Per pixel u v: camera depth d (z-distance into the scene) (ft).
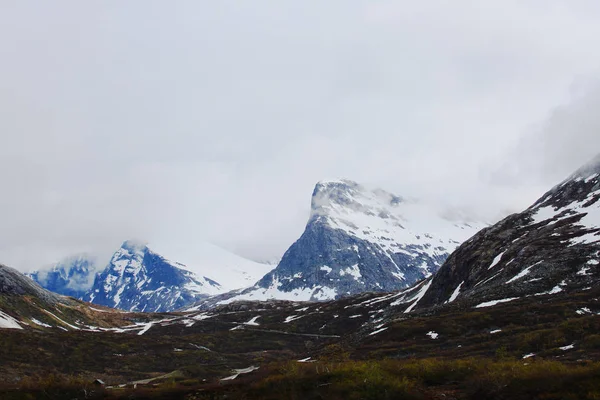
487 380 147.13
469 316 346.95
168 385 209.77
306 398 156.04
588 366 145.38
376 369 163.22
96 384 207.82
